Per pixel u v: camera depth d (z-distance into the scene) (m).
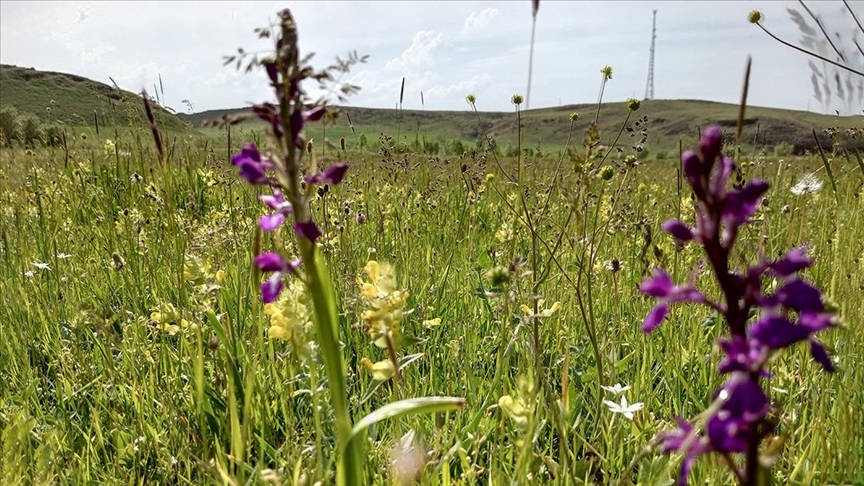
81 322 3.34
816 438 2.31
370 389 2.45
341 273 4.14
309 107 1.39
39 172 8.16
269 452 2.51
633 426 2.55
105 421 2.94
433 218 6.25
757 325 1.06
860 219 4.61
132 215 5.41
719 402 1.10
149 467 2.66
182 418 2.61
